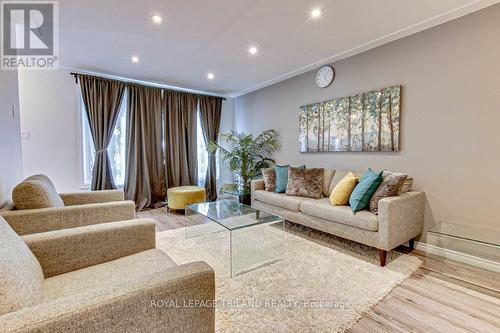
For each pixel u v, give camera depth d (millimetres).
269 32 2668
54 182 3748
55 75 3713
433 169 2605
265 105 4840
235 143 5230
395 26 2545
